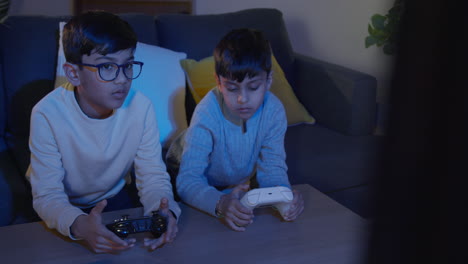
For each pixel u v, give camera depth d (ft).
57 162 3.68
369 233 0.68
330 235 3.14
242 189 3.40
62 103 3.68
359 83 6.68
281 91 7.06
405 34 0.61
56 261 2.72
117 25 3.34
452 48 0.57
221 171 4.35
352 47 8.50
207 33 6.95
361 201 5.70
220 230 3.18
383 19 6.51
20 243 2.91
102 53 3.25
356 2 8.26
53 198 3.41
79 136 3.77
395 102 0.63
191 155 3.93
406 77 0.61
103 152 3.90
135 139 4.04
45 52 5.93
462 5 0.56
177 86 6.04
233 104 3.66
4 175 4.99
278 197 3.22
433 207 0.60
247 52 3.47
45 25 6.00
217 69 3.66
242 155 4.22
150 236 3.07
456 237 0.59
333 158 5.98
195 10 11.25
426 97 0.59
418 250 0.62
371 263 0.67
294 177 5.54
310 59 7.77
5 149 5.74
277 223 3.28
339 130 7.00
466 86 0.56
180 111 6.03
